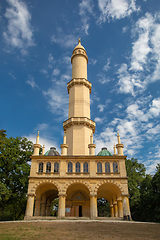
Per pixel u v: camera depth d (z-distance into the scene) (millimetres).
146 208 55594
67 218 35812
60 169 40312
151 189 54812
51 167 40719
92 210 36750
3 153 47062
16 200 48094
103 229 21875
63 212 36844
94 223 27531
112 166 40656
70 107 54281
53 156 41188
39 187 42344
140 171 64125
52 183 39062
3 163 47531
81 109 52750
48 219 35062
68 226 23938
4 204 47281
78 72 58562
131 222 29609
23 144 52500
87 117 52469
